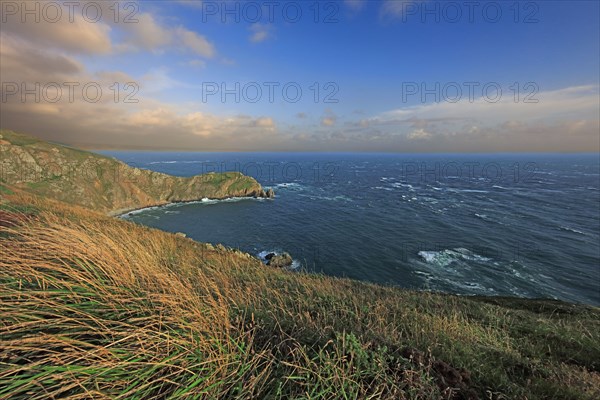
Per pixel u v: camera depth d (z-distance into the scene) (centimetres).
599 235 4719
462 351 370
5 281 289
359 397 237
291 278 800
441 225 5328
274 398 228
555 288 2936
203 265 736
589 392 301
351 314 443
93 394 198
